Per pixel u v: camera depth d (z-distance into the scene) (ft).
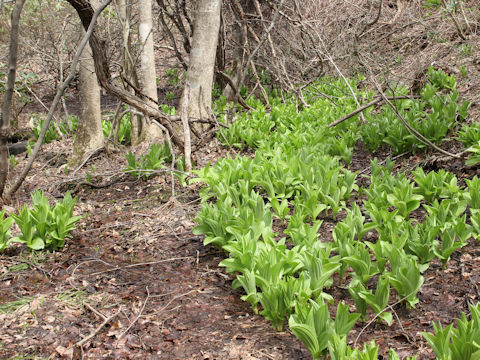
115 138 27.17
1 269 14.90
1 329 11.69
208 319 11.95
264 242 13.65
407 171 20.53
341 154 21.91
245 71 29.30
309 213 16.33
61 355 10.71
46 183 24.80
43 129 19.19
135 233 17.52
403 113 23.90
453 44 35.37
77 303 12.84
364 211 17.26
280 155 20.22
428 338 8.61
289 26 36.81
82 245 16.70
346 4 40.27
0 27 34.53
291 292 10.73
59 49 34.01
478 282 11.97
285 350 10.41
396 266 11.39
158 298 13.06
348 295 12.44
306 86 36.37
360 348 10.19
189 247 16.10
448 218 13.91
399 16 42.22
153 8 38.73
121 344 11.05
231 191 16.89
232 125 27.84
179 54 37.86
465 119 23.81
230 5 36.35
